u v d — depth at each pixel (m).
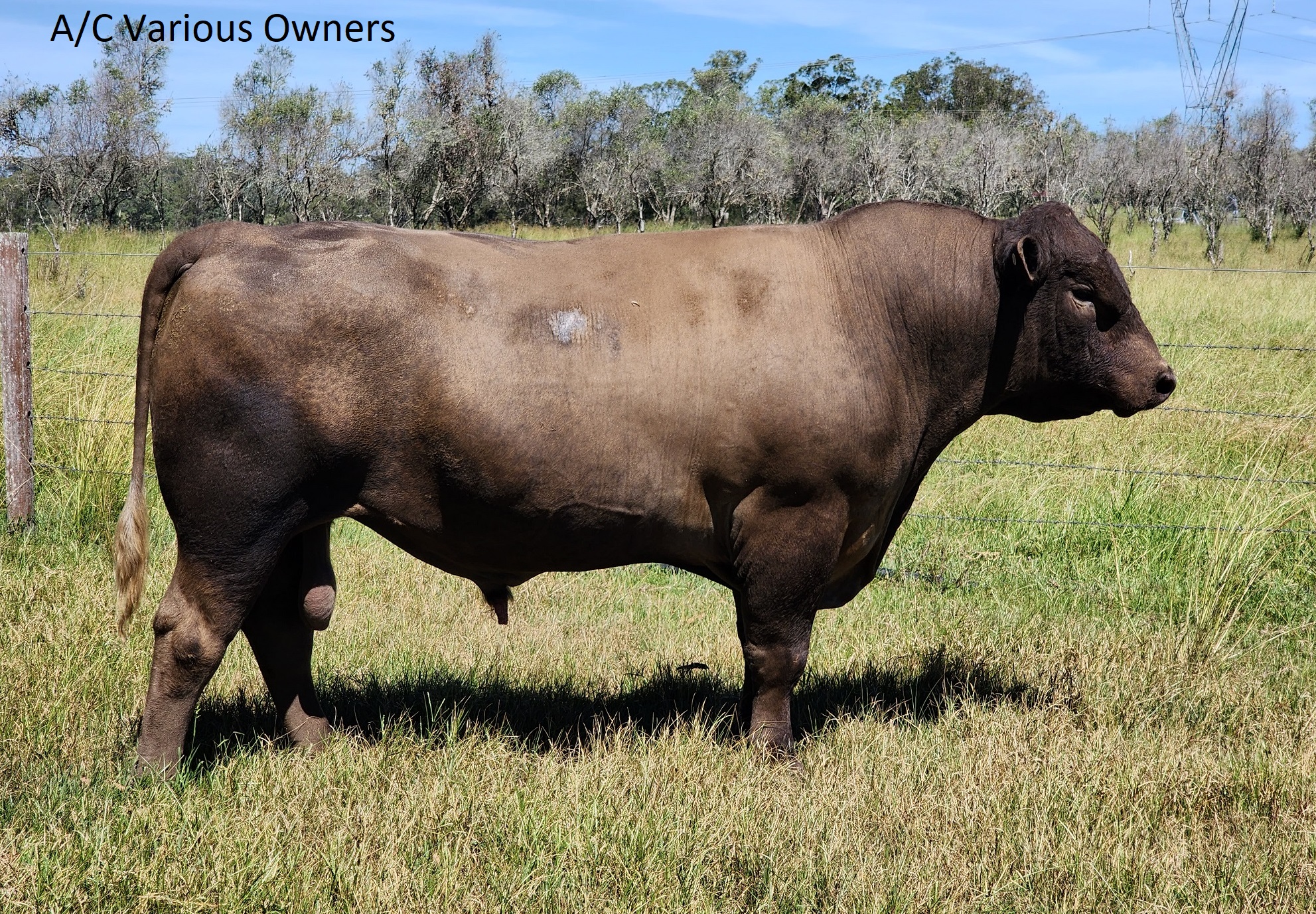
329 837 3.20
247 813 3.33
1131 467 7.45
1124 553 6.33
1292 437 7.85
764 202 52.12
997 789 3.73
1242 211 45.94
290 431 3.38
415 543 3.73
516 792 3.54
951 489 7.34
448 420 3.44
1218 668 5.03
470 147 38.47
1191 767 3.97
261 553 3.50
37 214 35.56
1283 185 44.03
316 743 4.02
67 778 3.54
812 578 3.81
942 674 4.91
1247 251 35.94
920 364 3.86
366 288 3.40
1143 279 19.61
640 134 54.09
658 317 3.60
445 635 5.39
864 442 3.72
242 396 3.34
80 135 37.50
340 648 5.11
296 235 3.53
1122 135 52.41
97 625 4.94
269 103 38.78
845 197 49.88
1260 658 5.19
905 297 3.78
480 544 3.70
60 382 7.73
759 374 3.60
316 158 37.97
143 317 3.55
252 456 3.38
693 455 3.64
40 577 5.60
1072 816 3.58
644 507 3.67
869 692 4.83
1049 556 6.52
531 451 3.49
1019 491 7.17
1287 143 46.94
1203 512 6.46
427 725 4.30
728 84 72.12
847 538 3.92
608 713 4.54
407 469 3.52
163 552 6.20
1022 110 76.50
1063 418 4.11
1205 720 4.48
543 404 3.48
